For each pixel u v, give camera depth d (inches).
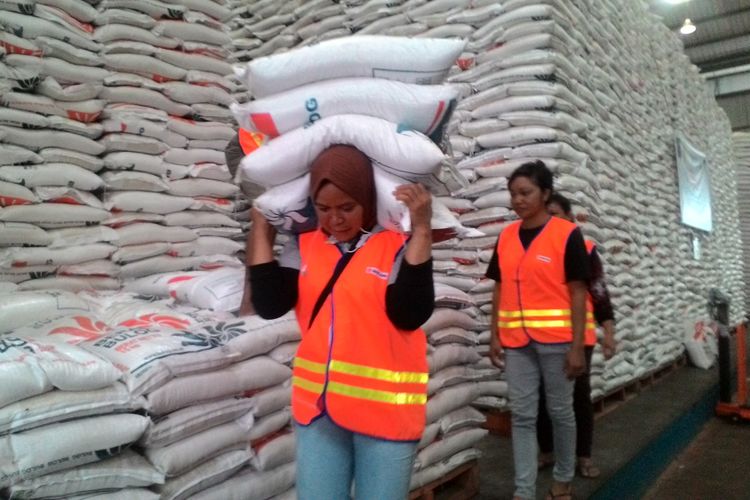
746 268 390.3
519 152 122.6
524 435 85.0
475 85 129.3
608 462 106.7
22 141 90.4
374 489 43.9
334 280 45.9
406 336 45.8
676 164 225.5
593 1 150.3
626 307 155.6
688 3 382.6
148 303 84.1
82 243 96.9
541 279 84.6
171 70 111.0
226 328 70.7
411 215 43.6
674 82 233.9
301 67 48.8
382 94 46.9
